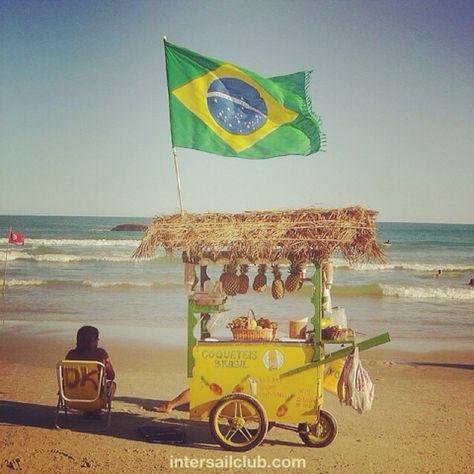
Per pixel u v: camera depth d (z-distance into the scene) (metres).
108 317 18.39
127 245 49.84
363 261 6.66
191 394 6.77
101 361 7.42
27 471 6.03
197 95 7.48
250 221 6.86
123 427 7.58
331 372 6.86
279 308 19.55
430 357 13.29
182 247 6.79
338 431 7.65
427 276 32.50
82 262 36.56
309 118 7.44
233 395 6.62
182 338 14.88
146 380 10.45
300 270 6.86
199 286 7.32
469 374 11.36
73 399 7.27
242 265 7.07
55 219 109.94
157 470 6.09
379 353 13.67
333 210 6.73
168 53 7.50
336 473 6.14
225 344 6.73
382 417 8.36
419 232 81.94
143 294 23.72
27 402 8.77
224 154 7.47
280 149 7.47
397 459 6.61
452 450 6.97
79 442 6.94
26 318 18.08
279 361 6.66
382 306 21.36
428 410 8.77
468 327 17.42
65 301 21.75
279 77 7.50
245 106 7.50
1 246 46.59
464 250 52.62
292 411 6.65
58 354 12.86
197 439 7.16
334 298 23.27
